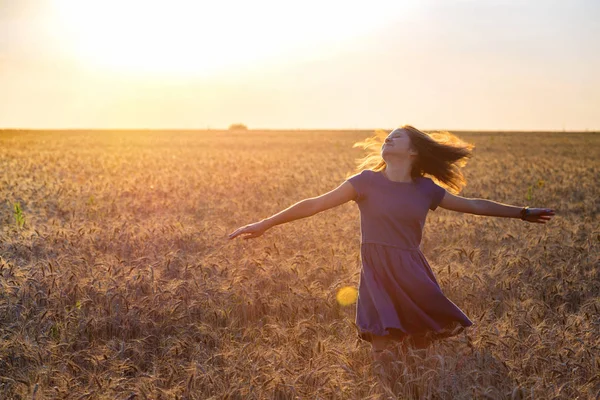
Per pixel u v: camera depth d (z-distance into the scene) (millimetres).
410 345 5410
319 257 8297
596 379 4562
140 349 5395
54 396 4359
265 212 13703
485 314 6184
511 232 10953
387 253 5352
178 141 58844
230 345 5535
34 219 12633
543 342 5129
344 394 4410
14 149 43688
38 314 5965
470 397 4387
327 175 23922
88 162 30812
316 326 5871
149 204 15047
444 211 14664
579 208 16016
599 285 7527
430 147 5418
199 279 7043
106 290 6480
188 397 4512
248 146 51625
